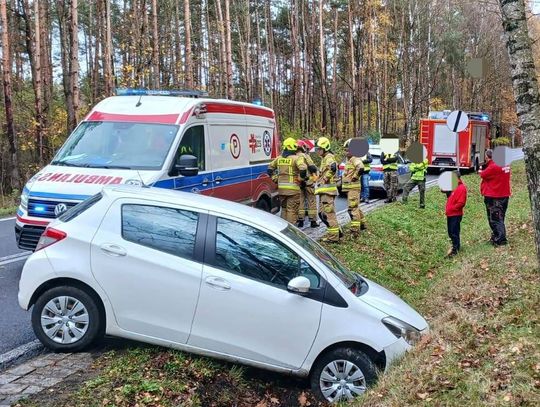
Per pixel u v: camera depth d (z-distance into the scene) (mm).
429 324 5945
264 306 4844
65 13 27109
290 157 10812
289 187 10820
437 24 41438
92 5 36219
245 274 4934
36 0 21516
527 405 3816
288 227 5504
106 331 4965
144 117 8188
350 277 5438
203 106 8664
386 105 39688
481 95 49906
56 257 5004
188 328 4906
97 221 5113
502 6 5965
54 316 5027
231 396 4836
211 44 37438
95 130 8086
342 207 16234
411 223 13680
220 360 5020
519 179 26719
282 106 47062
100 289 4938
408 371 4633
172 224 5078
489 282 7648
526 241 10281
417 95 43750
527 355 4551
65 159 7770
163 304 4902
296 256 5016
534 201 5820
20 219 7090
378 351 4836
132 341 5293
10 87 20594
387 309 5055
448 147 29719
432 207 16797
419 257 11008
